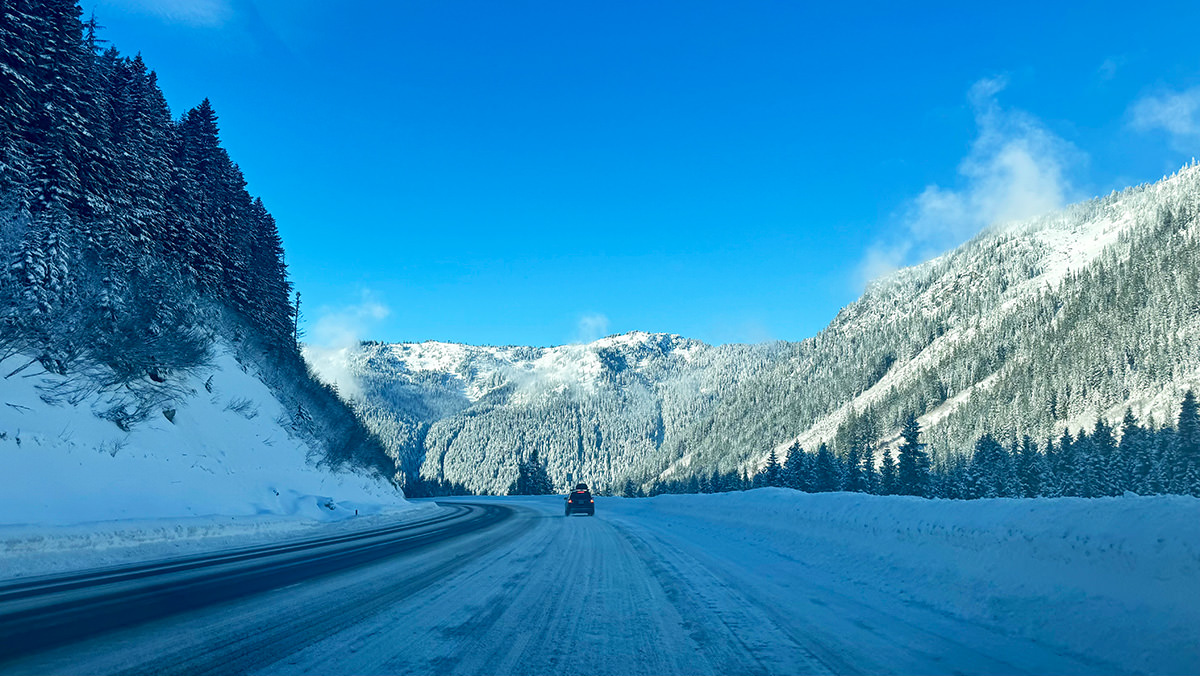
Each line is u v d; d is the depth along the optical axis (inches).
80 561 380.2
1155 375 4434.1
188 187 1349.7
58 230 762.8
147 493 684.7
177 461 810.2
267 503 888.9
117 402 796.0
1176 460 2463.1
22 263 708.7
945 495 2792.8
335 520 916.0
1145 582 199.0
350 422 1897.1
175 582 312.8
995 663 187.6
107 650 183.6
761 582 343.0
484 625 232.8
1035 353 6033.5
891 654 197.3
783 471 3181.6
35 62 886.4
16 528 379.2
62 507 554.3
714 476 5216.5
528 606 271.4
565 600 286.8
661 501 1341.0
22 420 623.8
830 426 7460.6
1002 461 2807.6
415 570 379.6
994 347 6904.5
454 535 674.8
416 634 216.8
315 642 201.5
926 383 6840.6
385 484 1875.0
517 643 207.5
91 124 985.5
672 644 209.0
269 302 1855.3
